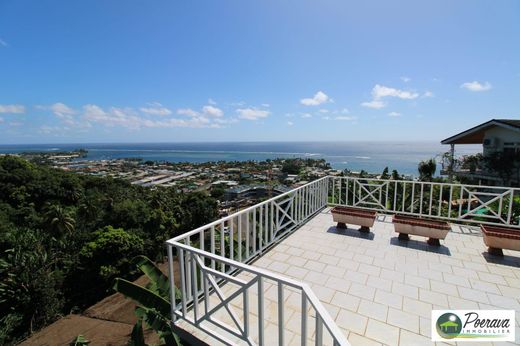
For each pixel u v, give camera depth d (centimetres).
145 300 237
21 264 1263
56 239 1736
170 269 214
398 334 193
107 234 1630
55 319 1228
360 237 387
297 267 299
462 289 250
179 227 2508
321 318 111
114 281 240
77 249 1688
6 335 1054
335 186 583
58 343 889
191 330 208
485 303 228
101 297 1518
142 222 2130
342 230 419
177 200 2783
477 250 336
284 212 390
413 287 254
